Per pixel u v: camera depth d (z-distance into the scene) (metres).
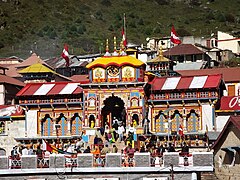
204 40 186.00
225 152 62.91
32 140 85.19
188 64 151.00
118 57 82.75
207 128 81.56
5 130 89.19
